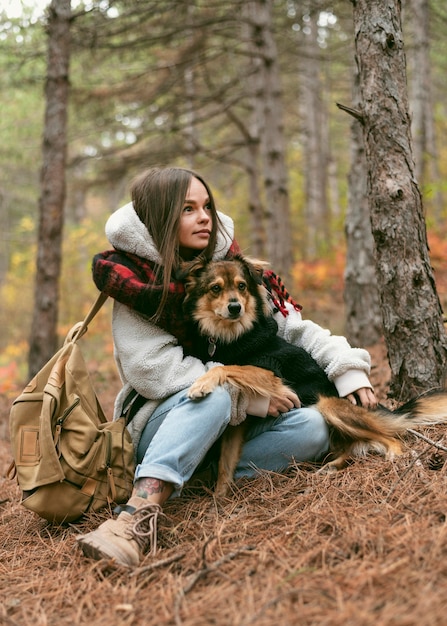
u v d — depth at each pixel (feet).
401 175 12.06
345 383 10.83
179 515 9.71
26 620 7.10
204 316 10.83
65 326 38.83
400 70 12.16
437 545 6.93
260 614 6.29
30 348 25.75
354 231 22.61
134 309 10.06
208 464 10.98
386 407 11.43
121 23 27.45
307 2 32.42
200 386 9.49
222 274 10.87
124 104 34.37
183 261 11.11
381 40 12.00
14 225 90.58
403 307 12.14
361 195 22.48
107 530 8.43
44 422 9.64
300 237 66.44
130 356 10.08
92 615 7.08
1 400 25.73
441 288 32.04
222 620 6.32
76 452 9.75
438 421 10.88
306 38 52.80
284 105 61.52
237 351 10.75
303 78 59.82
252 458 10.68
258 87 35.17
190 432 9.23
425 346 12.12
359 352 10.91
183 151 34.78
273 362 10.61
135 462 10.54
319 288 40.91
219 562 7.67
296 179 75.92
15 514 11.45
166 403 10.02
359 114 12.31
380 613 5.91
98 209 84.99
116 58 33.47
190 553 8.25
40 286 25.55
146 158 33.96
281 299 11.71
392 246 12.13
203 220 10.74
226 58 38.99
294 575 7.02
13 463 10.24
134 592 7.36
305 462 10.83
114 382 25.68
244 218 56.90
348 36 42.98
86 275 43.29
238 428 10.59
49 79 25.22
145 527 8.64
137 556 8.29
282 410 10.38
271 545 7.96
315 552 7.48
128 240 10.20
